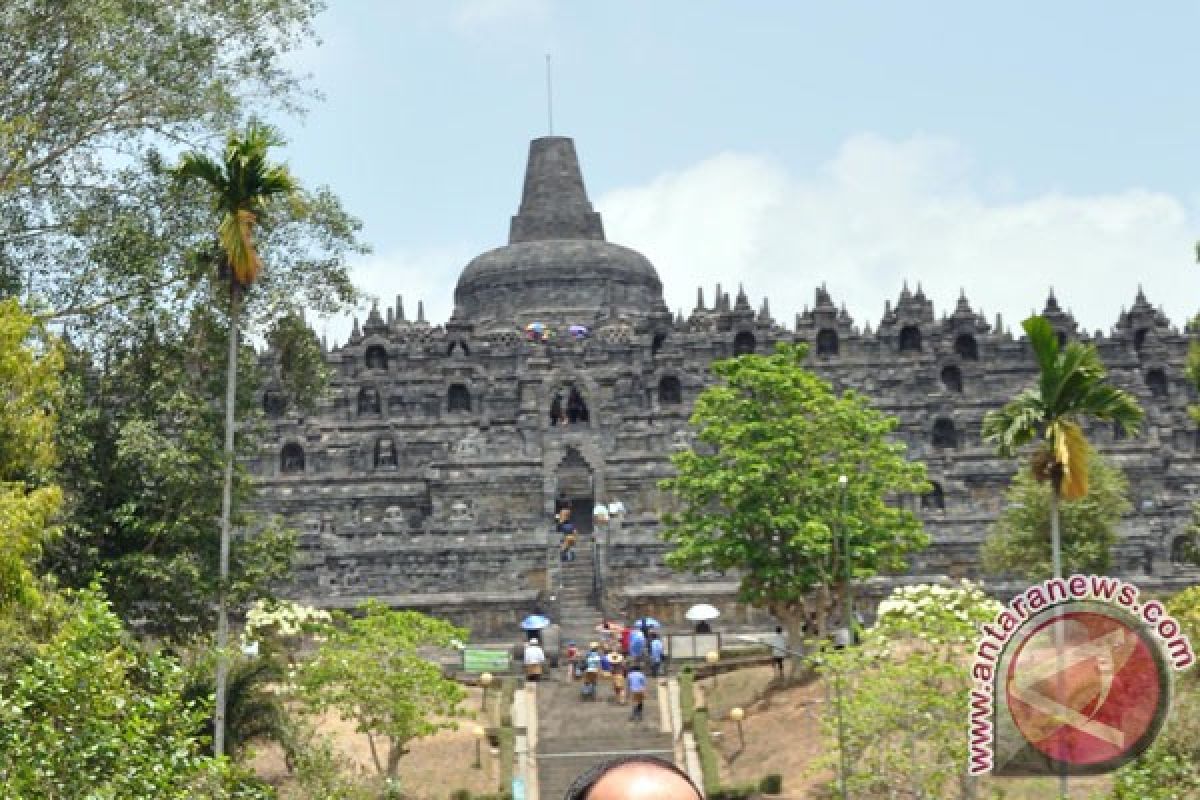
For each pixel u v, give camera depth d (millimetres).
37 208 63031
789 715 82062
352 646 73062
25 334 47656
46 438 47250
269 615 77312
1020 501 99375
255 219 58688
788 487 87750
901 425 132750
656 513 119125
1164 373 141625
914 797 65438
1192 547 99750
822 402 89625
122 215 62500
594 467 125875
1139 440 128000
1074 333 143625
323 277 66188
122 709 37031
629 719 85750
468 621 108688
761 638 97375
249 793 40750
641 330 142750
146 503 62438
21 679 35781
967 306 142250
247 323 65125
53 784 34906
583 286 155750
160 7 61688
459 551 112500
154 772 36156
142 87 62156
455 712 74375
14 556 42250
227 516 60406
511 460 126500
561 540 112750
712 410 91062
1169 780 46500
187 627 63312
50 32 59719
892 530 89438
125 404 63719
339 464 130000
